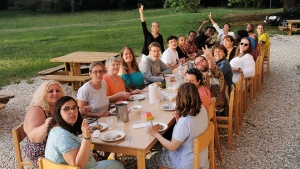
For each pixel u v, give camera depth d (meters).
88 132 2.12
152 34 6.71
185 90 2.39
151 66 4.99
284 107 5.09
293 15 14.76
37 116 2.66
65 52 12.13
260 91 6.12
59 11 39.28
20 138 2.80
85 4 43.09
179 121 2.49
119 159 3.38
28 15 34.56
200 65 3.97
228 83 4.45
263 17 20.70
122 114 2.97
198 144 2.32
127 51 4.35
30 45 14.27
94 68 3.40
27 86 7.34
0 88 7.20
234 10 30.44
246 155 3.58
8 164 3.62
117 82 4.10
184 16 24.69
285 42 11.59
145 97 3.83
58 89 2.79
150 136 2.63
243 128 4.38
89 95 3.49
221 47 4.41
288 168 3.24
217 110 4.14
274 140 3.92
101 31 18.64
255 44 6.32
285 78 6.90
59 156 2.17
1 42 15.51
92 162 2.37
